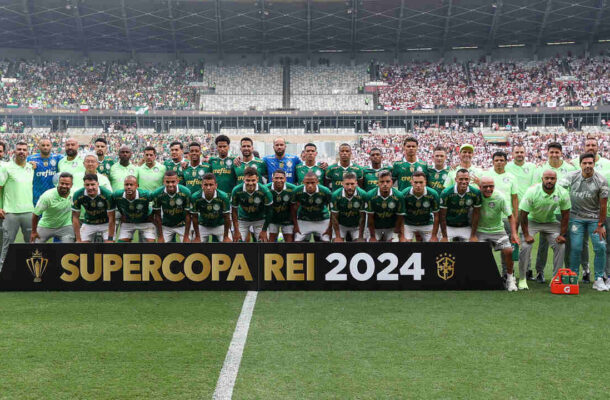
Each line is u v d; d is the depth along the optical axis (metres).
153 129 44.88
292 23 45.75
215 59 52.78
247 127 45.22
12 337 5.11
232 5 42.75
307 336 5.16
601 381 4.04
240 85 49.09
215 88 48.41
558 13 43.44
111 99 45.66
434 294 7.06
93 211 8.23
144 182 9.61
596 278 7.46
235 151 41.38
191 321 5.70
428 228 8.29
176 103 45.97
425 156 40.84
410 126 45.06
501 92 46.62
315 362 4.43
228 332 5.29
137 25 45.50
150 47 50.88
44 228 8.39
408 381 4.03
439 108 44.94
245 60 52.94
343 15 44.44
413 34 48.25
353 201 7.99
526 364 4.40
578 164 8.48
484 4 42.25
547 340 5.05
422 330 5.37
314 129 45.25
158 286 7.24
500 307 6.35
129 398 3.71
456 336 5.16
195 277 7.23
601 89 44.94
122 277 7.22
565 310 6.21
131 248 7.21
